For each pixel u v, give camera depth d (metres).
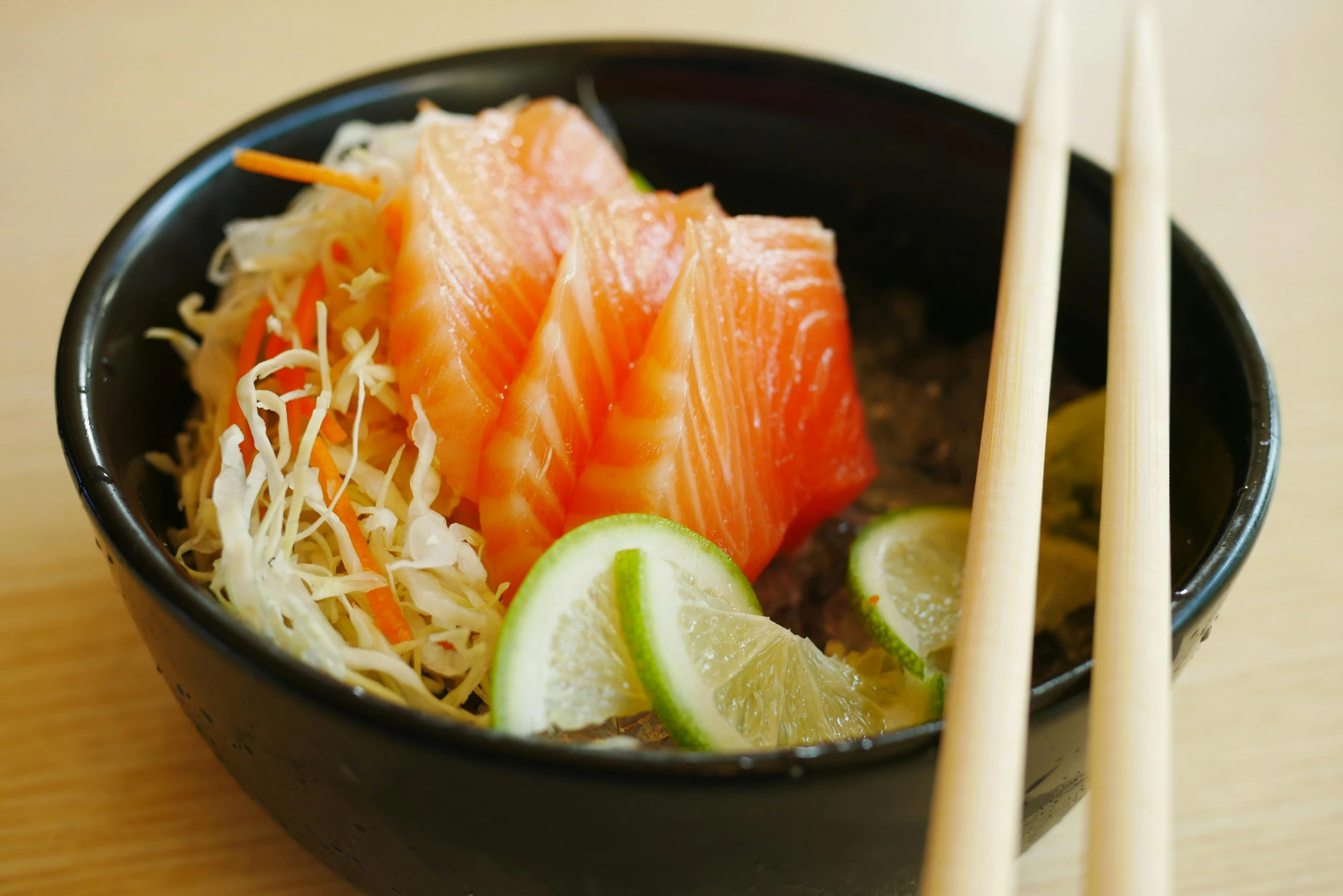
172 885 0.26
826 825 0.21
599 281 0.26
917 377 0.32
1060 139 0.29
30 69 0.41
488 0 0.47
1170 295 0.28
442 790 0.21
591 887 0.22
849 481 0.28
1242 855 0.27
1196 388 0.27
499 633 0.24
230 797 0.27
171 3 0.45
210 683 0.22
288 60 0.43
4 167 0.37
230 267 0.29
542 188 0.28
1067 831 0.27
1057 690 0.22
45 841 0.26
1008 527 0.23
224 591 0.25
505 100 0.32
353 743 0.21
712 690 0.23
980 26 0.47
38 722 0.27
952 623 0.27
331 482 0.25
